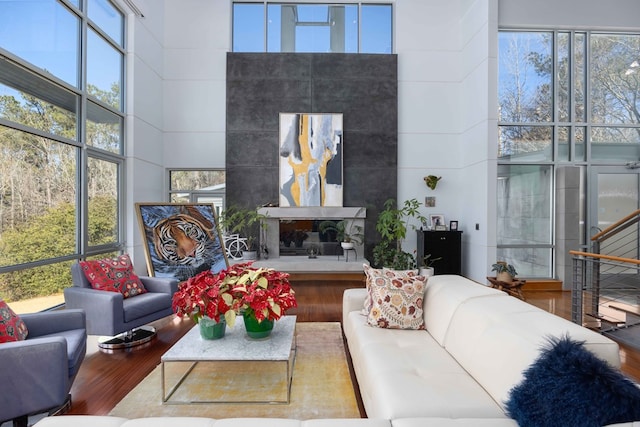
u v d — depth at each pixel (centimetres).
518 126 585
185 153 644
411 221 647
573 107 579
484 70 553
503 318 181
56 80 393
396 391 161
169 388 242
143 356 300
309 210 615
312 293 526
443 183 648
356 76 642
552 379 117
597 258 362
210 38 643
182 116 643
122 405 220
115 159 513
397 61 645
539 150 584
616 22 573
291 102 638
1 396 184
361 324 265
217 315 233
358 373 231
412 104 650
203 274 256
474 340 186
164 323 388
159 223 444
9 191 336
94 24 461
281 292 252
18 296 346
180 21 642
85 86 442
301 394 233
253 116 633
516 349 152
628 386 108
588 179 576
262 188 632
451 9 650
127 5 519
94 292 310
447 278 279
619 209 578
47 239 383
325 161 632
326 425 125
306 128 634
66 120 415
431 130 650
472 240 595
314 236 643
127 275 355
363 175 643
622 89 591
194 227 475
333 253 645
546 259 579
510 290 469
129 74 538
